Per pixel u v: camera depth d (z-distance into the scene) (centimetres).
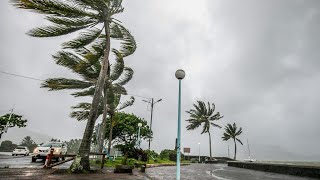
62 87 1515
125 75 2052
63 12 1045
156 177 1040
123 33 1374
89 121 1138
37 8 976
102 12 1232
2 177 705
